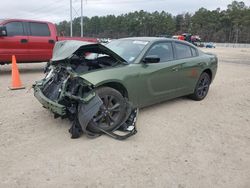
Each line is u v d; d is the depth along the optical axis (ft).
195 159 13.09
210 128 17.16
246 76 39.68
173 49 20.08
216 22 377.50
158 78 18.13
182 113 19.71
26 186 10.64
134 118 15.74
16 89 25.66
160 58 18.78
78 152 13.21
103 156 12.94
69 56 15.15
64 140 14.48
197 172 11.99
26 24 32.89
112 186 10.77
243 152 14.08
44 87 17.02
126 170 11.87
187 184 11.11
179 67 19.83
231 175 11.91
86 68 16.42
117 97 15.43
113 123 15.42
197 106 21.72
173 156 13.26
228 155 13.67
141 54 17.58
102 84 14.98
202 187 10.97
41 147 13.67
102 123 15.21
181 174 11.78
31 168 11.82
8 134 15.14
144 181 11.16
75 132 14.60
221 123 18.20
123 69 16.19
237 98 25.43
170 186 10.93
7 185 10.67
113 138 14.84
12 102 21.22
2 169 11.71
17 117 17.79
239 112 20.89
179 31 381.40
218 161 13.03
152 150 13.75
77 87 14.39
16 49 31.99
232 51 124.36
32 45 33.09
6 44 31.24
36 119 17.44
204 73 23.21
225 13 383.86
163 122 17.67
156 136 15.44
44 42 33.88
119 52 18.40
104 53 16.46
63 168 11.86
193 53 22.16
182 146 14.38
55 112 14.80
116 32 345.92
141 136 15.35
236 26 356.18
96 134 14.98
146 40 19.12
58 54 16.25
